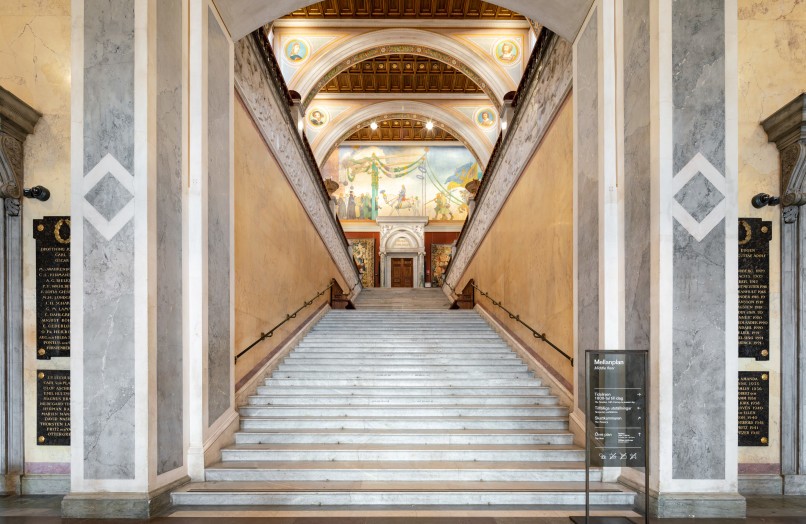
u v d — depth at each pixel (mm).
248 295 5605
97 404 3570
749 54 4605
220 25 4688
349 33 12898
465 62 12969
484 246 10148
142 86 3648
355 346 7328
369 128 21312
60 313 4395
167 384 3834
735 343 3652
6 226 4391
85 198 3639
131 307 3586
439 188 22484
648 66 3857
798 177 4312
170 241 3910
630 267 4059
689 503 3551
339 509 3779
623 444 3355
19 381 4363
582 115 4832
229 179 4848
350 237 22328
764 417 4418
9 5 4523
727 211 3691
